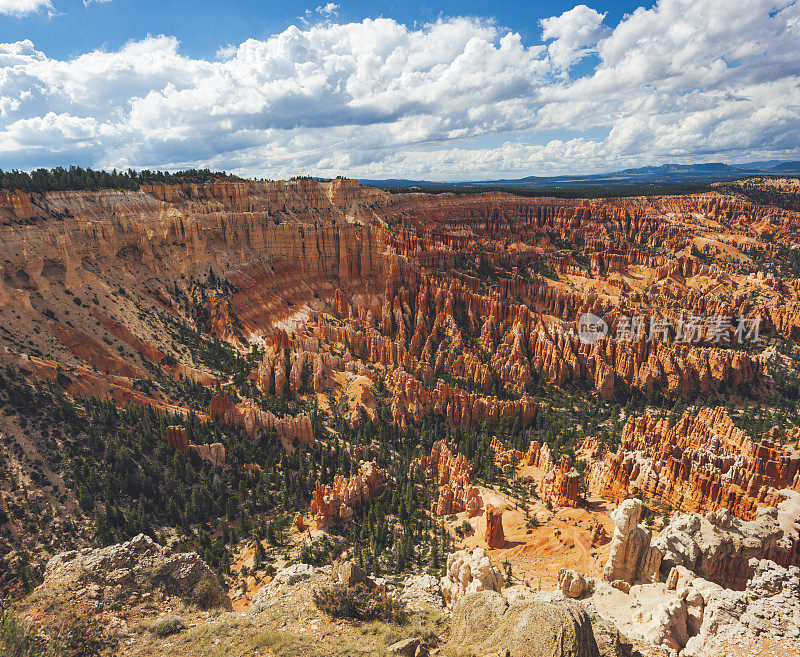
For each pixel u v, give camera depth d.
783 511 50.34
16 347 88.75
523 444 108.94
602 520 69.38
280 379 119.44
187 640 30.61
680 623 34.31
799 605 32.25
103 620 32.16
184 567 37.84
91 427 78.12
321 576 37.06
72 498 66.88
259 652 28.94
